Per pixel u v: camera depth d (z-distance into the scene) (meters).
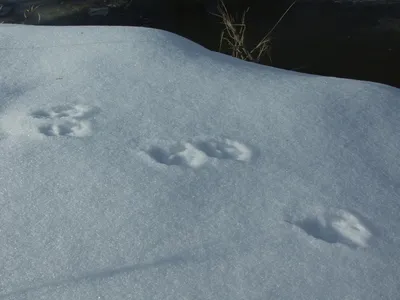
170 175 1.93
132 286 1.48
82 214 1.73
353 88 2.54
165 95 2.43
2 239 1.63
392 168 2.02
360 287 1.51
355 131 2.21
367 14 6.02
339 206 1.81
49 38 2.95
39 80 2.57
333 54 5.37
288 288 1.50
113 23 5.74
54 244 1.61
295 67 5.15
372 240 1.69
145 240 1.63
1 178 1.89
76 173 1.92
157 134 2.17
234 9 6.13
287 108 2.34
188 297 1.46
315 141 2.14
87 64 2.67
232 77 2.59
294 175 1.95
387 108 2.39
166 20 5.88
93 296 1.45
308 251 1.63
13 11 5.82
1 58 2.75
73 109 2.33
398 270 1.58
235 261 1.58
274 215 1.77
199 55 2.82
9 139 2.12
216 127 2.22
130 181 1.88
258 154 2.07
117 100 2.39
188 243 1.63
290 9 6.13
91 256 1.57
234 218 1.74
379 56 5.34
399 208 1.82
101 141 2.10
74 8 5.96
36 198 1.80
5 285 1.47
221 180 1.92
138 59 2.71
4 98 2.42
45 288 1.46
